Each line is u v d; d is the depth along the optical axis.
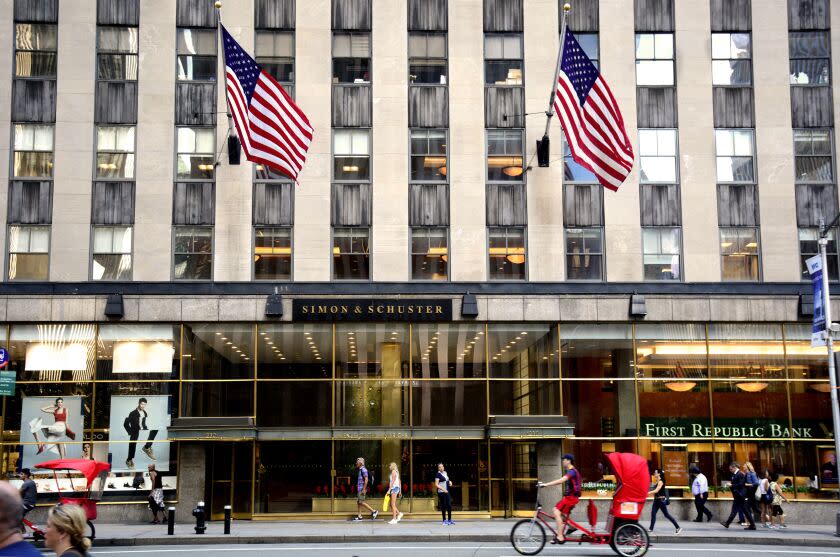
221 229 29.72
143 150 29.89
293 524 26.56
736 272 30.16
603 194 30.36
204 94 30.31
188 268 29.52
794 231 30.30
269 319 29.27
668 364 29.69
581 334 29.83
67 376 28.80
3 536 5.28
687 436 29.20
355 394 29.12
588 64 25.53
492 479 28.81
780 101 30.86
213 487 28.59
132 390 28.86
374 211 30.02
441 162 30.39
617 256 30.05
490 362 29.52
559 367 29.59
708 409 29.41
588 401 29.34
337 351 29.38
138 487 28.30
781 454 29.17
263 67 30.53
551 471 28.53
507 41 31.05
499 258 30.00
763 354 29.83
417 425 28.97
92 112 29.95
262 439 28.44
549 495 28.22
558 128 30.62
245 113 25.23
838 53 31.08
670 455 29.06
